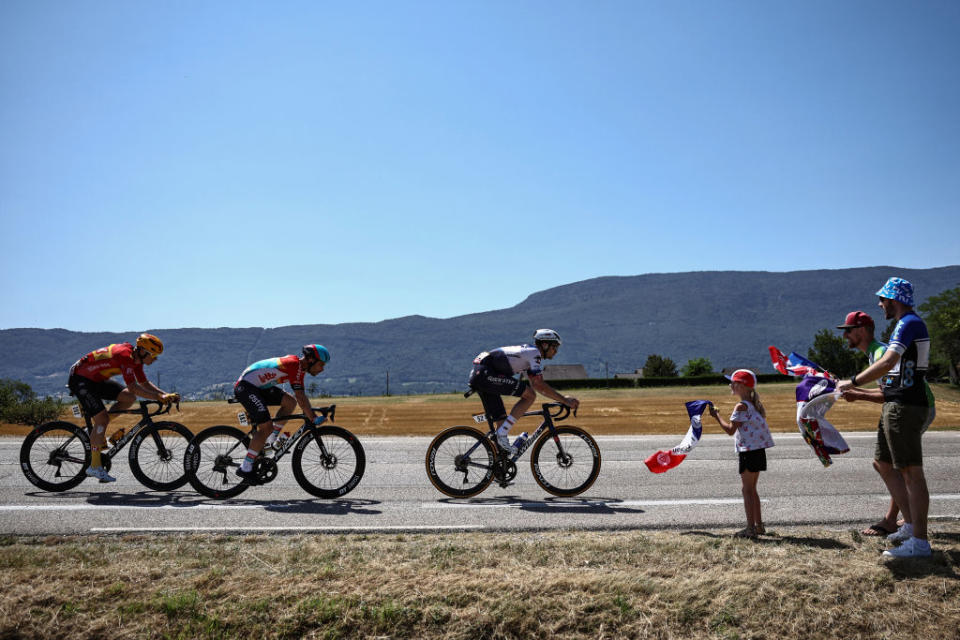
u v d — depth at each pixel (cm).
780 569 459
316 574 451
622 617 407
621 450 1146
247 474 729
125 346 761
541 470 762
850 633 395
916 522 485
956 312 8575
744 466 557
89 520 630
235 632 393
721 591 429
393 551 506
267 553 500
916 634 392
